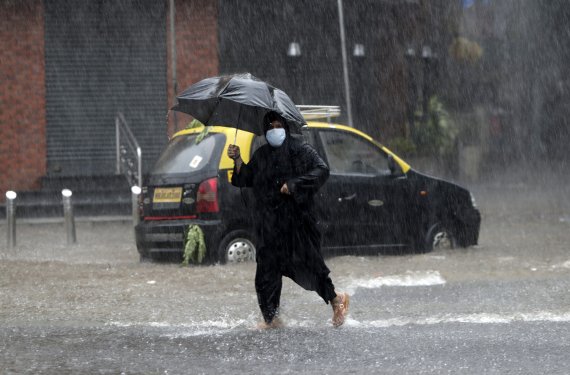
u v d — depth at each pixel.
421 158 64.94
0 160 49.47
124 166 49.53
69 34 50.38
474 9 76.44
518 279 23.81
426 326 17.00
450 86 69.06
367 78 59.69
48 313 19.12
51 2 50.09
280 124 17.17
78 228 42.69
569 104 79.44
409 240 29.55
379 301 20.42
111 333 16.62
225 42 54.12
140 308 19.72
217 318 18.36
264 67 55.16
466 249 30.91
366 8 59.31
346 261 28.11
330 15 57.06
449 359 14.04
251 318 18.30
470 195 30.75
